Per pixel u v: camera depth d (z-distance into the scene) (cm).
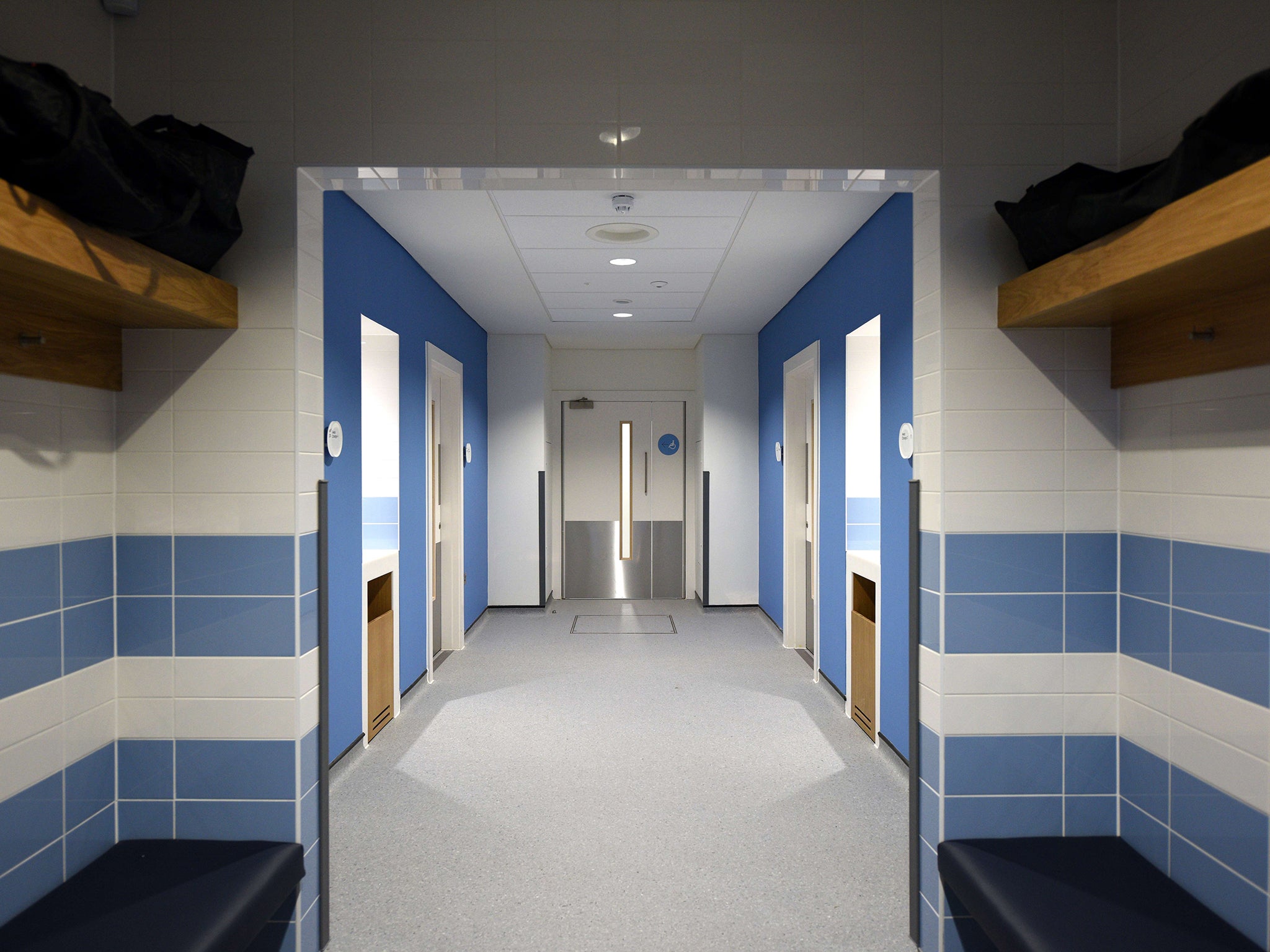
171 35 207
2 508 170
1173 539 192
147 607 207
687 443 816
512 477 717
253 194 206
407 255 433
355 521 352
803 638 578
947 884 211
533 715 421
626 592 814
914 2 211
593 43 208
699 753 366
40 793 182
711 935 225
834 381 449
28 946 162
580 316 626
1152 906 180
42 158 131
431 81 207
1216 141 137
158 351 206
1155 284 162
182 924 169
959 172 211
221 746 208
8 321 168
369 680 378
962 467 211
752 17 209
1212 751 179
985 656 211
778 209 365
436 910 238
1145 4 202
